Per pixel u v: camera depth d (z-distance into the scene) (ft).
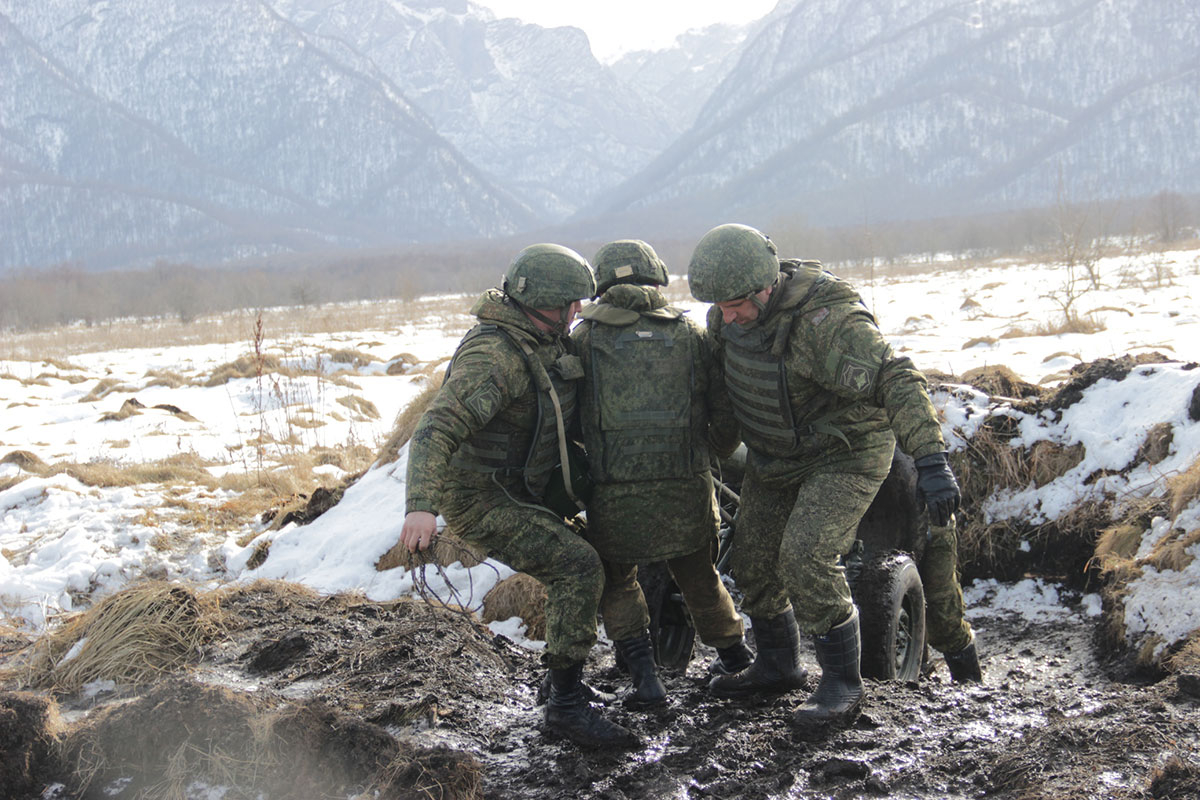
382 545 21.97
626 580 13.01
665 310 12.56
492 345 11.66
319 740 11.59
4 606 21.62
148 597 15.87
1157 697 12.08
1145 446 20.44
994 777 10.78
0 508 28.27
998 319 55.06
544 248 12.01
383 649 15.17
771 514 13.02
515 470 12.09
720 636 13.62
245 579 22.63
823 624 11.90
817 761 11.43
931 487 11.04
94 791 11.32
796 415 12.16
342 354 59.52
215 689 12.14
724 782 11.27
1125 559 17.67
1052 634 18.37
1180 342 37.24
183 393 49.39
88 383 57.82
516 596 19.04
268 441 37.65
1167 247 126.62
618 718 12.98
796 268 12.23
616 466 12.12
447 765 11.36
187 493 29.50
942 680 16.88
